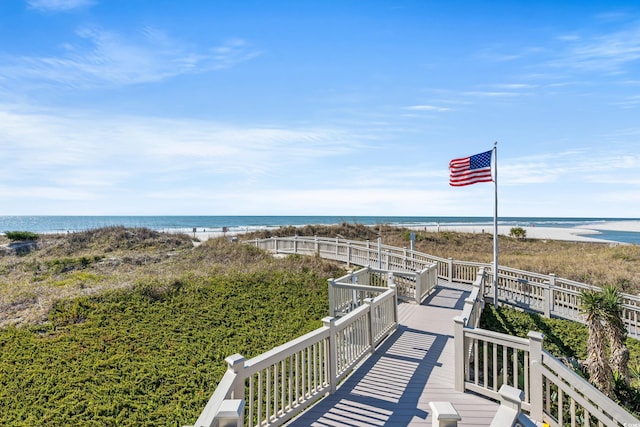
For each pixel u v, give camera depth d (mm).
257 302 11977
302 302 12320
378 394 5402
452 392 5504
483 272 12602
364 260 18016
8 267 17578
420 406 5059
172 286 12656
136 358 7863
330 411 4879
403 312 10594
